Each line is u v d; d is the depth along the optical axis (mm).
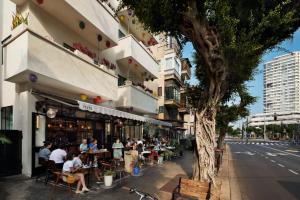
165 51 30156
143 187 8539
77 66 10523
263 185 10531
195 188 5938
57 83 9773
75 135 12172
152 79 22797
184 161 15883
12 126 10375
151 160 14539
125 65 18219
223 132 21906
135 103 16203
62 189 7711
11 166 8930
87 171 8039
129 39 16234
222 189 9266
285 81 100312
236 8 6336
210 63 6805
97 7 12117
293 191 9555
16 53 8562
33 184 8094
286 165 17125
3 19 11562
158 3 5996
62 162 8734
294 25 6797
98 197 7109
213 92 7348
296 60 95500
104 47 14648
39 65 8406
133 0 6707
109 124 15758
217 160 13422
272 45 7195
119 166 11523
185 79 39469
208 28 6473
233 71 7297
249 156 23328
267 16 6195
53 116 9617
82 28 11750
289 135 88938
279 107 102938
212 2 6156
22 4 10078
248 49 6355
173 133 33875
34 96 9539
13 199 6543
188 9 6141
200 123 7715
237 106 19578
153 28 6875
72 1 10141
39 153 9117
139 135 21047
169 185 8914
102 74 12562
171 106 30859
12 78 8930
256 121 113938
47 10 10461
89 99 13344
